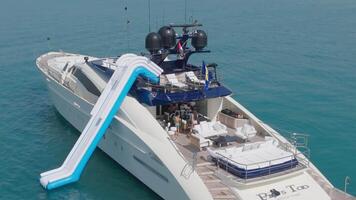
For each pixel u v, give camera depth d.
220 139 14.20
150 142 13.66
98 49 36.16
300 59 33.44
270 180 12.09
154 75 15.63
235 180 11.87
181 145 14.45
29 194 14.91
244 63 32.41
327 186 12.71
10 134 20.00
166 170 12.84
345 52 35.44
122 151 15.50
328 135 19.84
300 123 21.27
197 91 15.38
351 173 16.52
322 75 29.25
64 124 21.06
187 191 12.02
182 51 16.88
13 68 31.25
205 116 16.62
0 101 24.72
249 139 14.83
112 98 15.20
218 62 32.69
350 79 28.20
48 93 24.84
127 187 15.08
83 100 17.62
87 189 15.06
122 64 15.58
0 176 16.14
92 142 15.27
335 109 23.06
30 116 22.27
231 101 16.27
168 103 15.05
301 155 13.79
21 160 17.45
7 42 39.03
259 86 27.09
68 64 20.20
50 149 18.41
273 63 32.38
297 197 11.91
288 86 27.00
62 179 15.14
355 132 20.14
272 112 22.75
